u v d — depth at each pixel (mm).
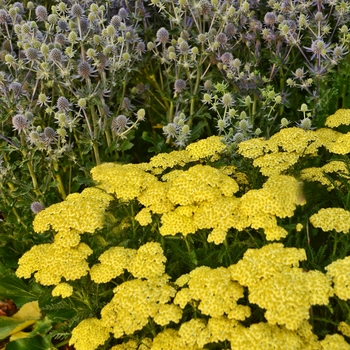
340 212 692
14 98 933
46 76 961
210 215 702
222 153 888
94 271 701
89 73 979
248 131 968
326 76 1021
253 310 684
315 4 1077
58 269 698
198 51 1069
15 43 1178
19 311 870
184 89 1070
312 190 823
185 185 725
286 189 716
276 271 628
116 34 1014
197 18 1132
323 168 823
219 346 667
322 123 1015
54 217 726
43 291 806
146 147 1193
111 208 795
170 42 1128
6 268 928
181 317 668
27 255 737
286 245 746
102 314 681
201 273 660
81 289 727
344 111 920
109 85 1028
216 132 1153
